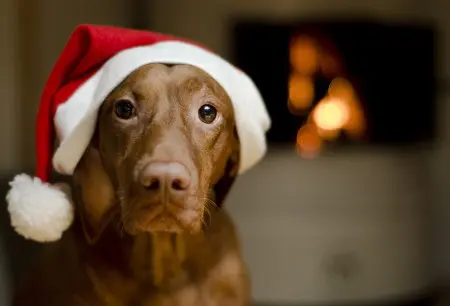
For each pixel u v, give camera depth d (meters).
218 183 0.81
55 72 0.76
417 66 1.40
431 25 1.41
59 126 0.74
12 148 1.22
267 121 0.83
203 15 1.35
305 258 1.33
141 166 0.66
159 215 0.66
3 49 1.19
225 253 0.81
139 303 0.78
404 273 1.38
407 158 1.38
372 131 1.36
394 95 1.38
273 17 1.33
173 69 0.73
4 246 0.96
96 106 0.72
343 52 1.34
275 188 1.32
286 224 1.32
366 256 1.34
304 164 1.32
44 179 0.76
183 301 0.78
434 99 1.44
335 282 1.34
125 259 0.77
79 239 0.78
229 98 0.75
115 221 0.76
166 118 0.70
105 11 1.48
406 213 1.38
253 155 0.80
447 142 1.53
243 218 1.33
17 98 1.23
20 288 0.87
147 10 1.42
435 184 1.54
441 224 1.55
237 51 1.34
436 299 1.43
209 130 0.73
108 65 0.74
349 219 1.33
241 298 0.81
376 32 1.35
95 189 0.75
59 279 0.79
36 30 1.27
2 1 1.19
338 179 1.33
